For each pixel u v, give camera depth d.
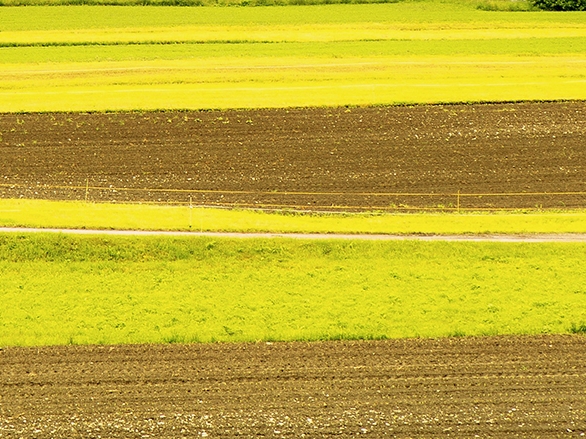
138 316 134.00
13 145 188.62
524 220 161.50
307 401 111.81
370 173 181.75
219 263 145.75
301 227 156.25
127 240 147.75
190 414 108.88
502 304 137.38
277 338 128.12
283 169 182.62
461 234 155.88
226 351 124.31
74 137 192.38
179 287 140.88
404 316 134.38
